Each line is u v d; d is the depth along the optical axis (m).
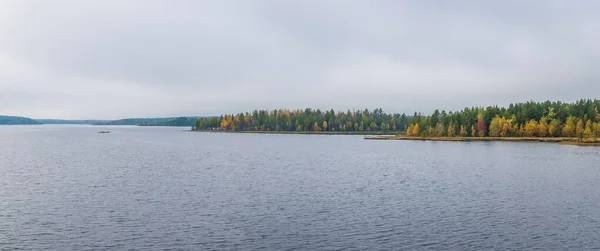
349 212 50.75
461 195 61.72
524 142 199.62
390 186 70.06
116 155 134.50
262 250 37.62
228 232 42.62
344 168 98.00
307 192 64.06
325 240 40.28
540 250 37.59
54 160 115.56
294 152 150.75
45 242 39.44
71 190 65.44
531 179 78.50
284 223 45.94
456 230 43.41
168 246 38.50
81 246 38.41
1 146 179.38
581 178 79.69
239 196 60.62
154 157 127.56
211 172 89.19
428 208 52.97
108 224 45.38
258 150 161.25
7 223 45.62
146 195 61.25
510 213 50.34
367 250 37.62
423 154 139.12
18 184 71.31
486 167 99.38
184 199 58.31
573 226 44.75
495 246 38.59
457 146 178.12
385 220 47.12
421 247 38.38
